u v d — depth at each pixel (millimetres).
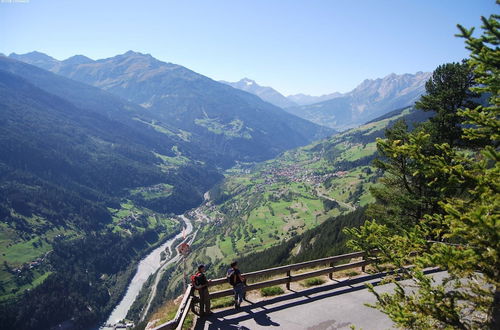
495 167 5730
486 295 6289
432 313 6418
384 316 13312
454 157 6660
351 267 17812
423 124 22141
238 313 13781
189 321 13078
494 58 5492
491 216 5148
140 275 183500
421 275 6730
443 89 21094
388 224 21672
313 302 14719
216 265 152000
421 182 19859
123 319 139625
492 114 6289
